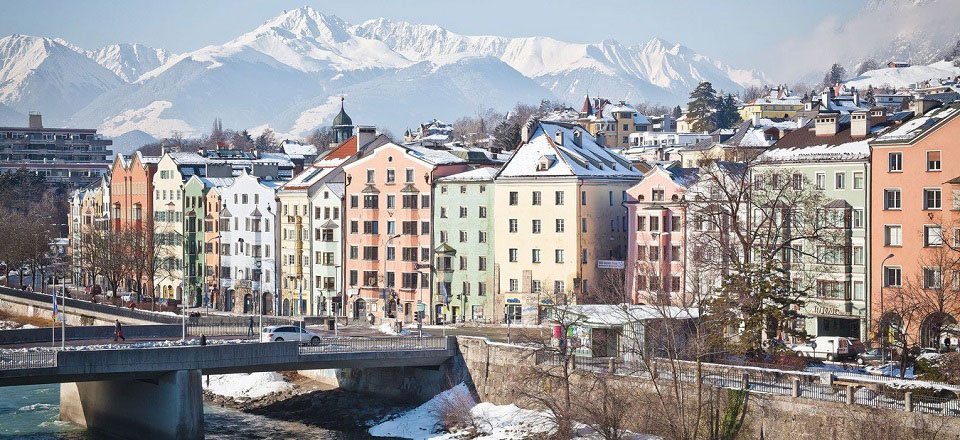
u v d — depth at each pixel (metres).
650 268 170.50
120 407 143.25
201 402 136.00
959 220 147.12
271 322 180.38
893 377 116.44
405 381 155.25
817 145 163.12
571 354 133.25
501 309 199.38
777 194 155.75
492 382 145.75
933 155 149.62
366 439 140.25
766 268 137.25
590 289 182.88
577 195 192.12
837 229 155.50
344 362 144.25
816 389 114.38
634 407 126.56
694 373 124.94
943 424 103.12
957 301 141.00
